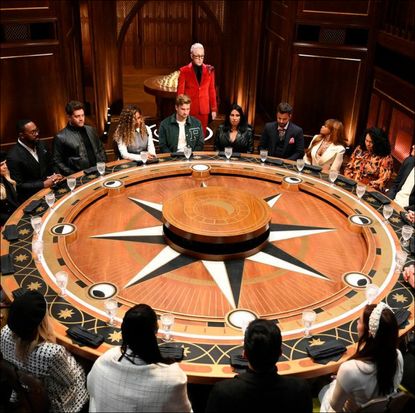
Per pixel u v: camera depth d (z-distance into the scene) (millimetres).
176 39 12688
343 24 7676
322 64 8023
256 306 3369
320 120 8391
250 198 4469
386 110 7410
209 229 3891
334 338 2898
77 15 8836
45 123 7844
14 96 7398
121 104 9992
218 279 3654
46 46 7422
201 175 5074
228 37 9641
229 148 5223
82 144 5391
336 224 4348
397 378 2533
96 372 2332
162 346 2773
